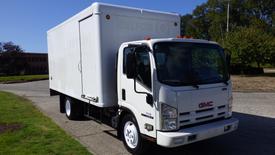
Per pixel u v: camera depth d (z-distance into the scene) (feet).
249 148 21.04
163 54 17.17
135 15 22.31
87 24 23.12
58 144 21.50
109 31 21.25
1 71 214.28
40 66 239.91
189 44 18.40
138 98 18.21
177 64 17.53
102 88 21.29
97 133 25.61
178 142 16.37
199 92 17.63
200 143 22.22
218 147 21.34
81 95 25.71
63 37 30.04
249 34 112.68
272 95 49.44
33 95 58.29
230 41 115.14
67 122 30.07
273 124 28.02
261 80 82.99
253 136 24.06
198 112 17.70
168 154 19.81
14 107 39.99
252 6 219.82
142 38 22.72
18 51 222.89
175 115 16.70
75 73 26.99
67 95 30.35
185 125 17.19
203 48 18.90
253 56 111.04
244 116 31.78
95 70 21.99
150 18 23.07
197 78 17.97
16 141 22.26
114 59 21.54
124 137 20.51
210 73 18.81
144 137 17.93
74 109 30.14
